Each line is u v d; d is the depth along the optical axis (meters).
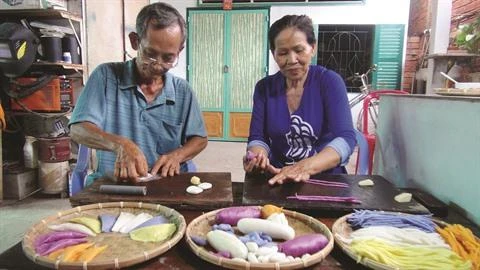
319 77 1.26
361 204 0.87
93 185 0.98
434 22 3.21
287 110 1.28
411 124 1.22
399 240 0.68
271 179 1.03
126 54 4.12
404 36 4.69
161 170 1.11
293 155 1.30
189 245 0.64
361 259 0.60
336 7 4.77
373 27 4.73
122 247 0.65
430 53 3.28
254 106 1.35
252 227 0.68
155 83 1.25
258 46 4.99
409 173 1.24
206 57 5.12
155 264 0.61
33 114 2.89
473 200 0.82
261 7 4.90
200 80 5.18
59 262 0.56
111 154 1.24
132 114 1.25
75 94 3.10
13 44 2.50
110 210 0.81
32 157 2.93
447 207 0.88
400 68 4.75
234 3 4.94
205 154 4.40
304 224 0.75
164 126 1.29
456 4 3.10
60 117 2.96
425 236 0.69
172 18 1.01
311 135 1.27
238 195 0.99
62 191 2.88
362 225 0.74
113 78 1.25
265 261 0.57
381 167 1.62
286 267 0.55
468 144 0.84
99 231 0.71
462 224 0.81
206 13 5.00
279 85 1.29
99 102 1.21
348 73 4.88
